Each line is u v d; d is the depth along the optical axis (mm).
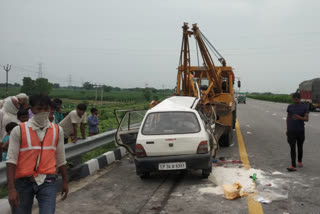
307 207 5301
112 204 5613
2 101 8508
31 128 3467
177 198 5883
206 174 7062
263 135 14703
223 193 6094
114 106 48688
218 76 12898
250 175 7391
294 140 7859
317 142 12469
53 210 3484
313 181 6852
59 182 6438
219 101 12812
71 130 7711
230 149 11000
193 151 6836
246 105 52656
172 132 6992
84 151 7707
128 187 6684
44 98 3488
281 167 8211
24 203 3459
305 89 37094
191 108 8133
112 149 10703
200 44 12016
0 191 6148
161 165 6766
